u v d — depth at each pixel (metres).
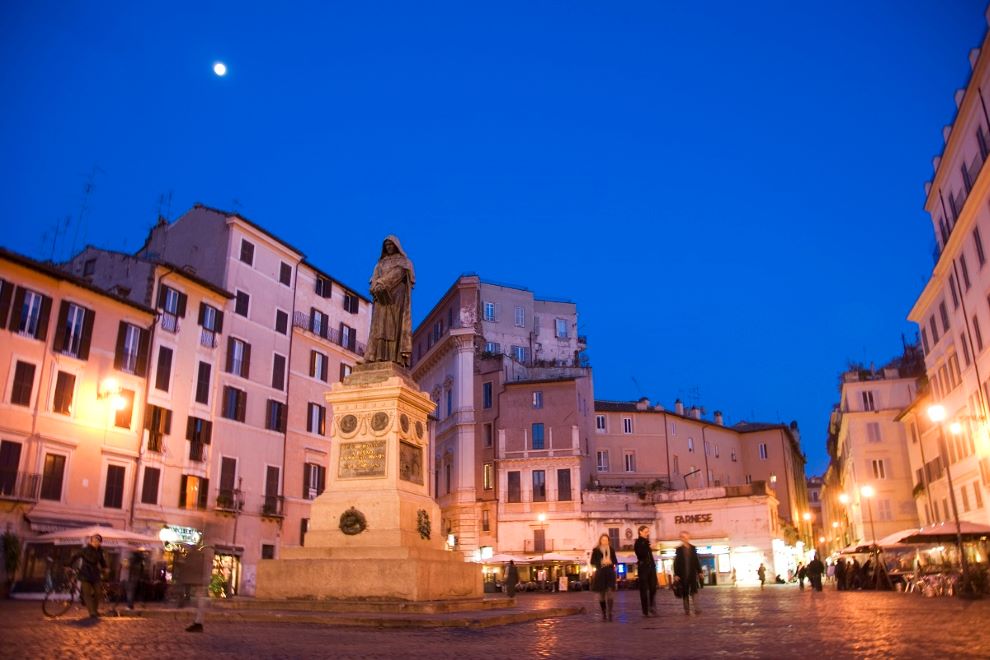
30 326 31.75
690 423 71.50
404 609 12.71
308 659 7.69
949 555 37.47
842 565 36.69
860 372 63.19
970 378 35.78
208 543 19.17
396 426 14.97
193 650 8.45
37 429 31.28
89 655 7.97
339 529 14.34
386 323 16.31
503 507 56.47
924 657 7.72
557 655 8.18
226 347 41.47
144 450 35.66
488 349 64.88
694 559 16.06
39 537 28.86
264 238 45.06
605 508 56.03
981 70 29.73
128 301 35.72
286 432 44.62
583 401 60.91
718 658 7.86
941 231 38.28
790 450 80.44
